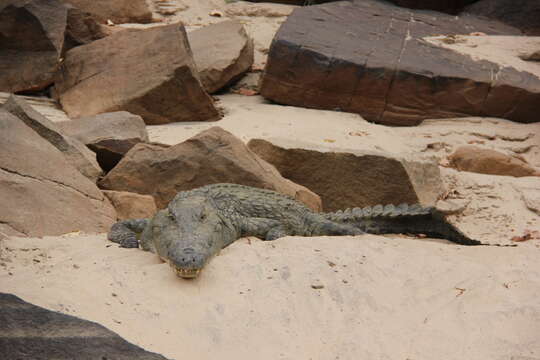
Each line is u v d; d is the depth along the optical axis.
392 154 24.67
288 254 15.95
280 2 54.25
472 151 30.61
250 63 41.44
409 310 14.18
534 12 46.75
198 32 42.25
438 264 16.23
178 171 21.95
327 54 36.53
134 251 16.28
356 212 21.58
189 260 14.10
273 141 24.86
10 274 14.11
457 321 13.75
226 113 35.50
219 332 12.84
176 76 32.41
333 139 30.59
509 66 37.97
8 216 17.33
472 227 24.20
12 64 35.47
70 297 13.12
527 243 21.77
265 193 20.33
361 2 46.38
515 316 13.78
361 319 13.76
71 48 38.16
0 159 18.66
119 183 22.22
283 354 12.48
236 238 18.33
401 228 21.47
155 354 11.06
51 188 18.98
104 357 10.77
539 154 33.41
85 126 25.44
